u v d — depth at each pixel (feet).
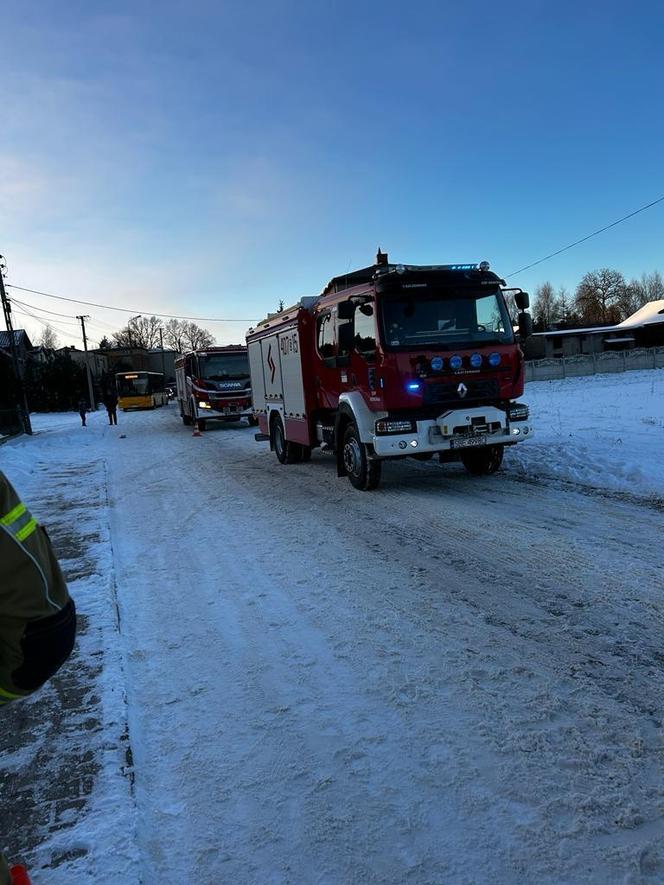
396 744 9.55
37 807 8.46
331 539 21.52
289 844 7.69
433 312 26.84
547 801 8.14
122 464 46.16
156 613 15.66
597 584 15.71
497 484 29.35
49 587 4.62
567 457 33.35
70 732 10.28
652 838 7.46
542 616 14.02
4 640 4.54
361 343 27.66
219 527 24.30
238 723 10.43
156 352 248.52
